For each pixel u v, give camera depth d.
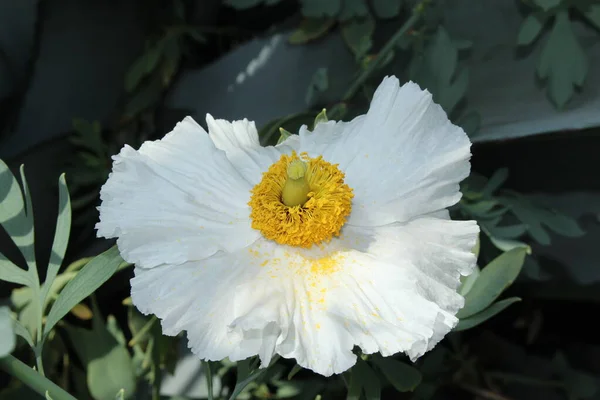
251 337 0.27
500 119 0.43
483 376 0.53
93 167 0.51
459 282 0.29
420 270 0.28
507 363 0.54
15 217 0.29
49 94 0.52
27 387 0.40
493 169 0.49
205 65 0.54
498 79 0.44
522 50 0.44
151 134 0.55
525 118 0.43
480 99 0.44
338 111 0.41
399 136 0.30
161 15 0.55
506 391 0.54
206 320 0.27
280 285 0.28
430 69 0.39
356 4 0.44
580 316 0.55
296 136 0.31
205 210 0.29
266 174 0.29
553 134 0.42
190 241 0.28
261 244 0.29
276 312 0.27
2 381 0.44
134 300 0.27
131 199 0.28
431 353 0.48
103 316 0.50
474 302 0.31
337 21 0.49
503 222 0.44
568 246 0.49
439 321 0.28
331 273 0.28
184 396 0.43
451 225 0.29
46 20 0.51
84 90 0.53
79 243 0.51
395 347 0.27
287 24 0.51
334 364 0.26
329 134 0.31
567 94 0.40
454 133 0.30
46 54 0.51
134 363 0.43
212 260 0.28
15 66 0.50
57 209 0.51
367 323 0.27
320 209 0.29
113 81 0.54
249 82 0.51
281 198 0.29
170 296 0.27
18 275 0.28
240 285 0.27
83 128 0.50
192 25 0.55
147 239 0.28
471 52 0.45
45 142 0.51
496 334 0.57
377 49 0.47
